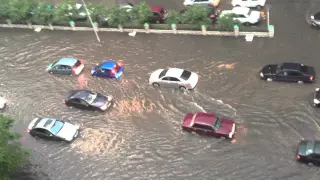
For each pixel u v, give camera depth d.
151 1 50.84
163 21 46.78
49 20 49.78
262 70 38.28
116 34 47.72
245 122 35.28
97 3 52.03
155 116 37.59
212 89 38.75
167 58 42.91
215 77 39.78
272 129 34.44
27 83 43.69
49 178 34.38
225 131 33.81
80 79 42.88
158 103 38.72
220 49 42.62
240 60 40.91
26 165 35.56
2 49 48.84
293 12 45.16
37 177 34.56
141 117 37.75
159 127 36.53
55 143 37.00
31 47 48.38
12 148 32.09
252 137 34.09
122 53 44.81
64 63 43.12
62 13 48.59
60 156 35.88
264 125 34.81
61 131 36.75
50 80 43.50
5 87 43.66
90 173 34.09
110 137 36.56
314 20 42.25
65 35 49.25
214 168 32.62
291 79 37.34
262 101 36.66
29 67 45.69
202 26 44.00
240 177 31.72
